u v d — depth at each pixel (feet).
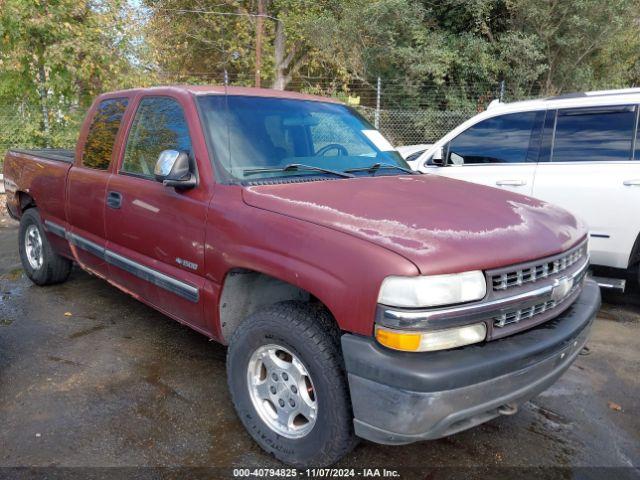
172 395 11.46
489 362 7.48
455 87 55.42
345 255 7.78
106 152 13.60
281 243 8.61
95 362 12.87
